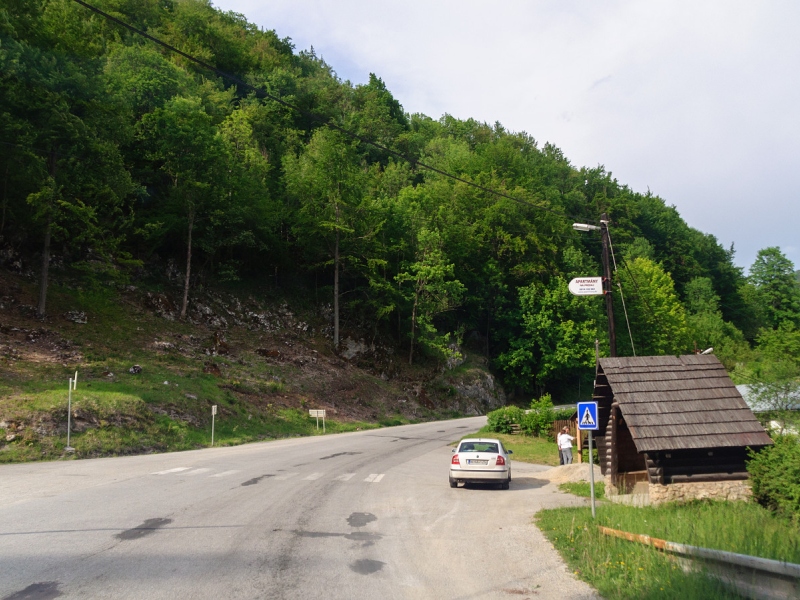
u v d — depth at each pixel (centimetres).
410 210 6294
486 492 1762
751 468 1388
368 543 1009
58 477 1686
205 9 10312
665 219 10594
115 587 719
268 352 4569
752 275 10044
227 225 4934
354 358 5341
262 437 3312
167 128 4534
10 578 743
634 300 6919
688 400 1560
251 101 7862
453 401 5634
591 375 6956
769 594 703
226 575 787
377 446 2978
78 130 3403
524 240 6888
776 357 3197
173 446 2689
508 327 6800
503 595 751
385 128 9619
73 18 3650
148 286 4516
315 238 5503
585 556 923
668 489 1470
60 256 4253
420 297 5797
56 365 3039
